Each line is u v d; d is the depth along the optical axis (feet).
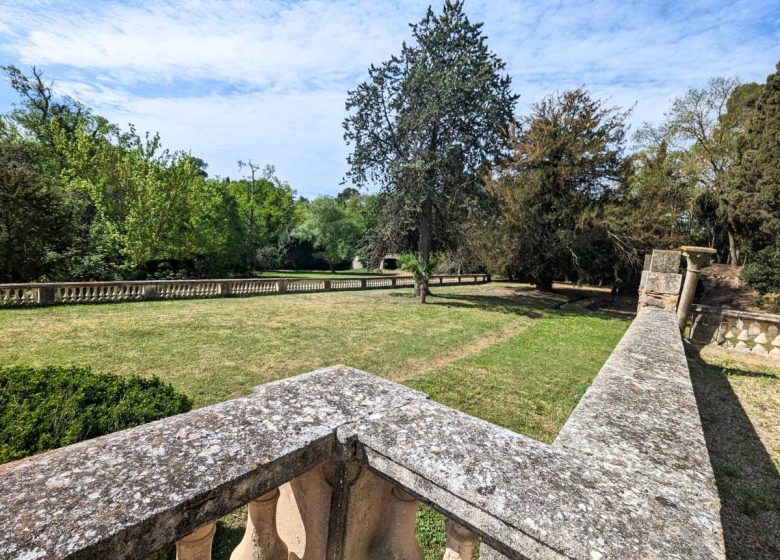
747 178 60.13
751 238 62.44
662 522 2.82
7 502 2.41
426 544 8.75
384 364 23.98
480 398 18.72
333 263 133.69
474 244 70.74
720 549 2.58
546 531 2.62
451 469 3.18
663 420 5.74
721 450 13.34
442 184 58.59
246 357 23.81
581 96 65.16
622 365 9.20
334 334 31.76
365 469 3.84
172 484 2.67
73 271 51.65
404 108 57.47
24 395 8.82
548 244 66.80
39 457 2.96
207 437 3.36
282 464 3.18
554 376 22.65
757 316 24.59
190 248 69.62
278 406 4.14
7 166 48.01
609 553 2.44
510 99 57.98
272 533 4.00
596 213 62.44
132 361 21.86
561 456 3.61
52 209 48.19
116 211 63.26
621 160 65.16
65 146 64.85
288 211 142.82
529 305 59.21
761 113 59.62
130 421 8.38
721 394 18.74
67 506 2.40
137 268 61.72
